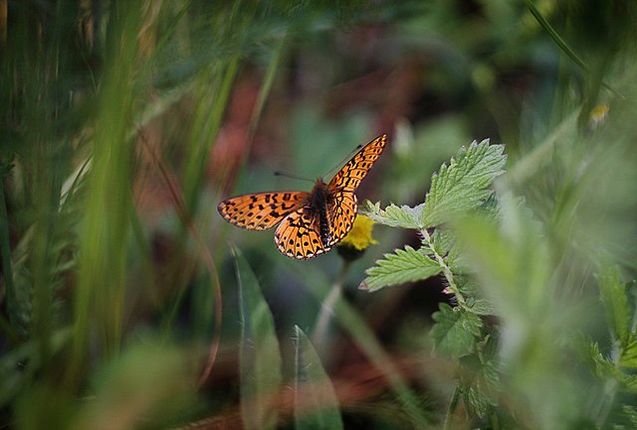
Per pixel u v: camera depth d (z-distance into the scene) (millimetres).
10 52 383
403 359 411
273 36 397
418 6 453
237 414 402
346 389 409
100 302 380
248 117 491
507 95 499
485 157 368
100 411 372
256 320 405
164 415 381
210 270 421
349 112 520
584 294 384
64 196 391
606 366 362
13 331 393
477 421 375
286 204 418
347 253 430
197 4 396
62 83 381
